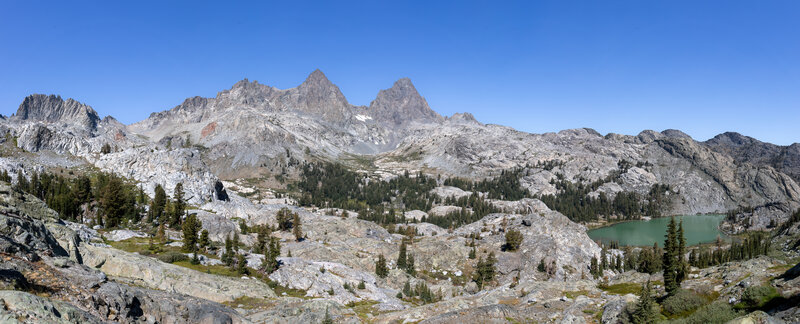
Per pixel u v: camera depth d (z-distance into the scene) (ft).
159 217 484.33
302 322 205.77
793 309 131.75
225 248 358.84
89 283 132.57
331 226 599.57
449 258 513.45
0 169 571.28
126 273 217.97
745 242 529.45
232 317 176.35
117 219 434.71
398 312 242.99
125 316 132.16
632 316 174.29
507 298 269.03
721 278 219.00
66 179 622.95
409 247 530.27
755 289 156.87
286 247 469.98
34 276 120.06
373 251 508.12
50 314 100.78
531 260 511.81
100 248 219.82
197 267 292.81
